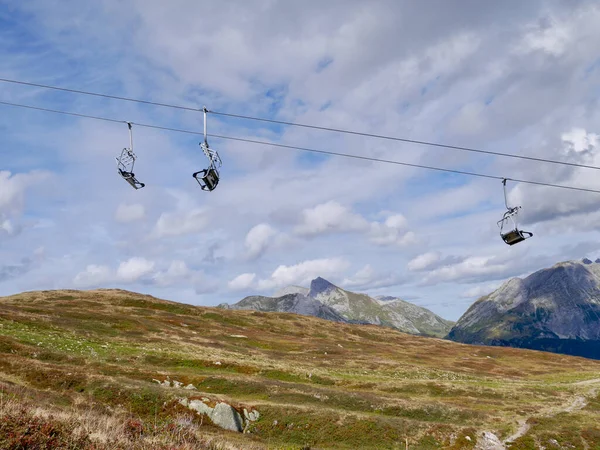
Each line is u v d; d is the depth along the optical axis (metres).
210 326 121.06
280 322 153.38
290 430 46.94
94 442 13.87
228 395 55.62
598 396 75.62
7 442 12.32
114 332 85.50
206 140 21.84
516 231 25.03
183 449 15.27
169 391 47.56
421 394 70.88
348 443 46.09
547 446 49.38
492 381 92.50
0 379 43.72
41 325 76.44
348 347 123.88
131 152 22.11
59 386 45.38
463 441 49.09
